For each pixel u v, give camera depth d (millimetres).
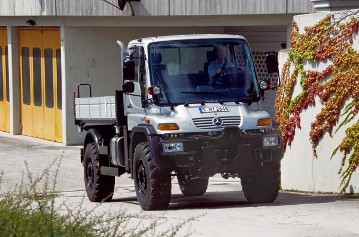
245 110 30438
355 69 33719
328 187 35250
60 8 54125
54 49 58125
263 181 31234
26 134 63031
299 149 37156
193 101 30328
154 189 29812
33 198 21266
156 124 29906
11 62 63094
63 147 55812
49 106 59438
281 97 38375
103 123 34750
